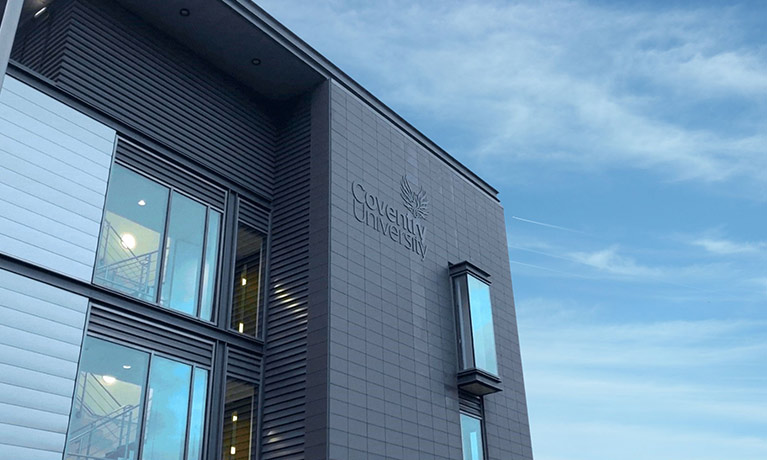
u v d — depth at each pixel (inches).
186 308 530.0
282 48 621.3
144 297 500.4
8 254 420.5
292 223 614.9
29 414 400.8
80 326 448.1
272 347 572.4
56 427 411.2
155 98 560.7
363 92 703.7
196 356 523.2
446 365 653.9
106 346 464.4
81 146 489.1
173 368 502.6
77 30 522.0
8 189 435.2
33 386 408.2
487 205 851.4
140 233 514.0
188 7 571.2
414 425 581.6
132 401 466.0
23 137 454.9
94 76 518.3
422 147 764.6
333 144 627.5
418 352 623.2
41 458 398.3
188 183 565.6
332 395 518.3
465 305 692.7
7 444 385.7
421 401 601.3
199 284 547.2
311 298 565.0
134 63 556.1
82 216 471.2
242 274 594.6
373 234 629.9
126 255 498.0
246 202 613.9
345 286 573.6
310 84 666.2
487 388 667.4
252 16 596.1
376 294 602.9
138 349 483.2
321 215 595.8
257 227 615.5
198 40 605.6
